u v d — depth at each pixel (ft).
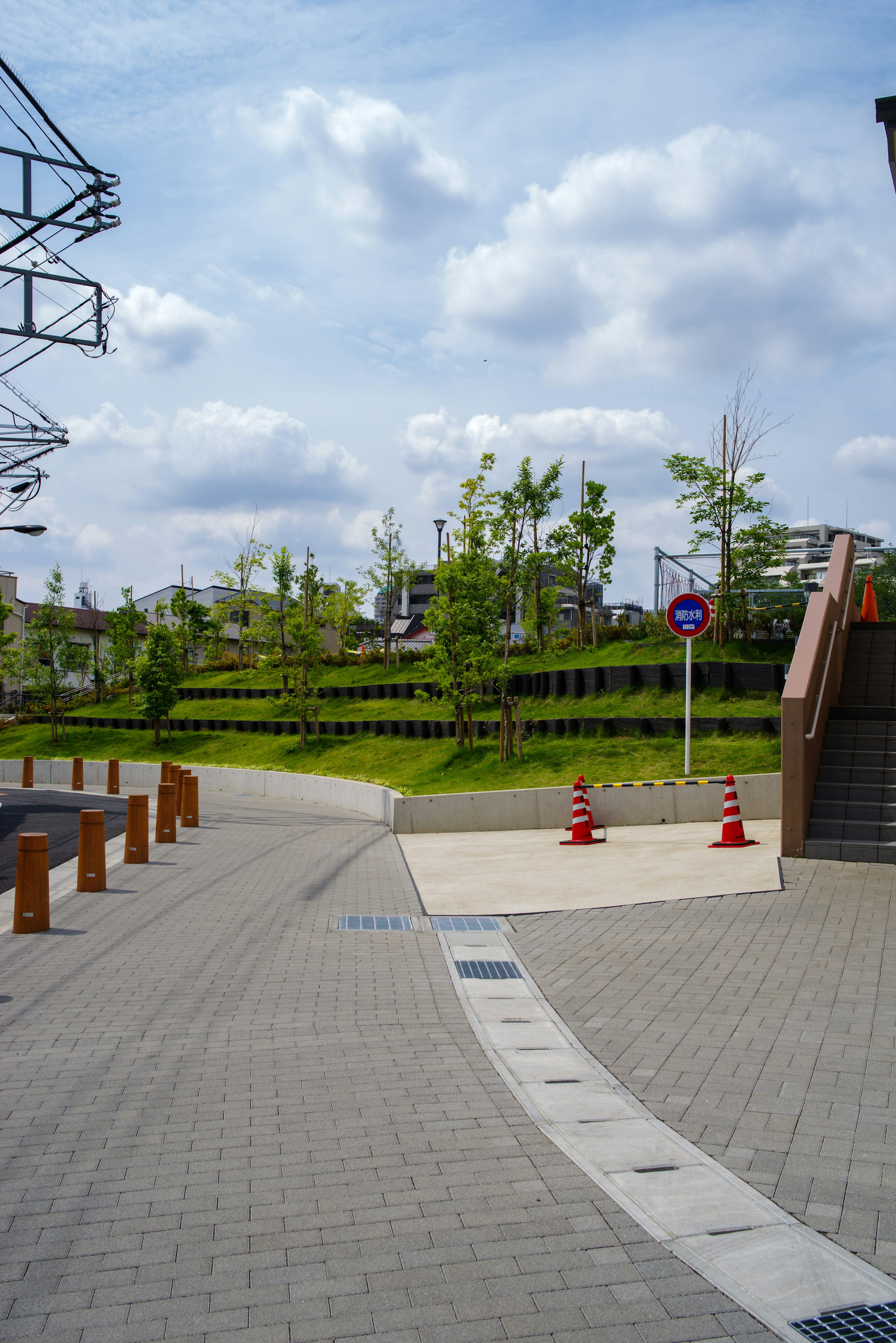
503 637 79.61
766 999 22.20
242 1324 10.76
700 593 76.13
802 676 36.94
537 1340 10.48
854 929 27.22
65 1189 13.94
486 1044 20.34
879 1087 17.25
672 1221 12.98
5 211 50.65
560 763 62.59
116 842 51.65
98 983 24.93
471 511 76.28
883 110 34.37
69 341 55.62
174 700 122.01
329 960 27.58
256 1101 17.26
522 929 31.12
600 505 96.73
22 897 30.50
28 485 68.03
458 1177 14.29
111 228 53.67
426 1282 11.57
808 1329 10.69
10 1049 19.86
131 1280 11.63
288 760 97.14
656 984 23.94
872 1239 12.46
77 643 170.40
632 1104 16.98
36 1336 10.52
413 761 80.18
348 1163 14.79
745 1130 15.75
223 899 36.65
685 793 50.80
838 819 36.14
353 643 153.48
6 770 114.21
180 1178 14.29
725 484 71.82
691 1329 10.68
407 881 40.63
